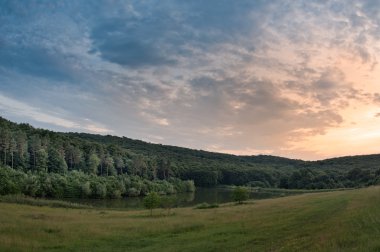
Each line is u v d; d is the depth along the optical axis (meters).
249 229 33.12
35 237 30.56
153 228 36.69
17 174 125.75
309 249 19.84
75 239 30.66
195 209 71.12
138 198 148.50
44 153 163.75
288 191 173.88
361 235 21.31
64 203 81.00
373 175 169.38
